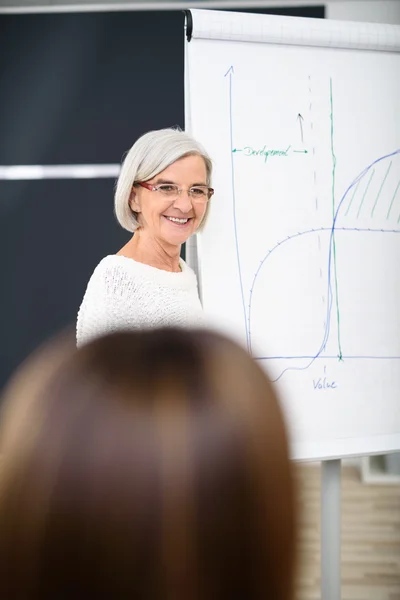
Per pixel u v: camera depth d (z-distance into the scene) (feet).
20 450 0.98
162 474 0.95
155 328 1.13
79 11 13.62
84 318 4.98
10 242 13.88
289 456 1.05
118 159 13.80
